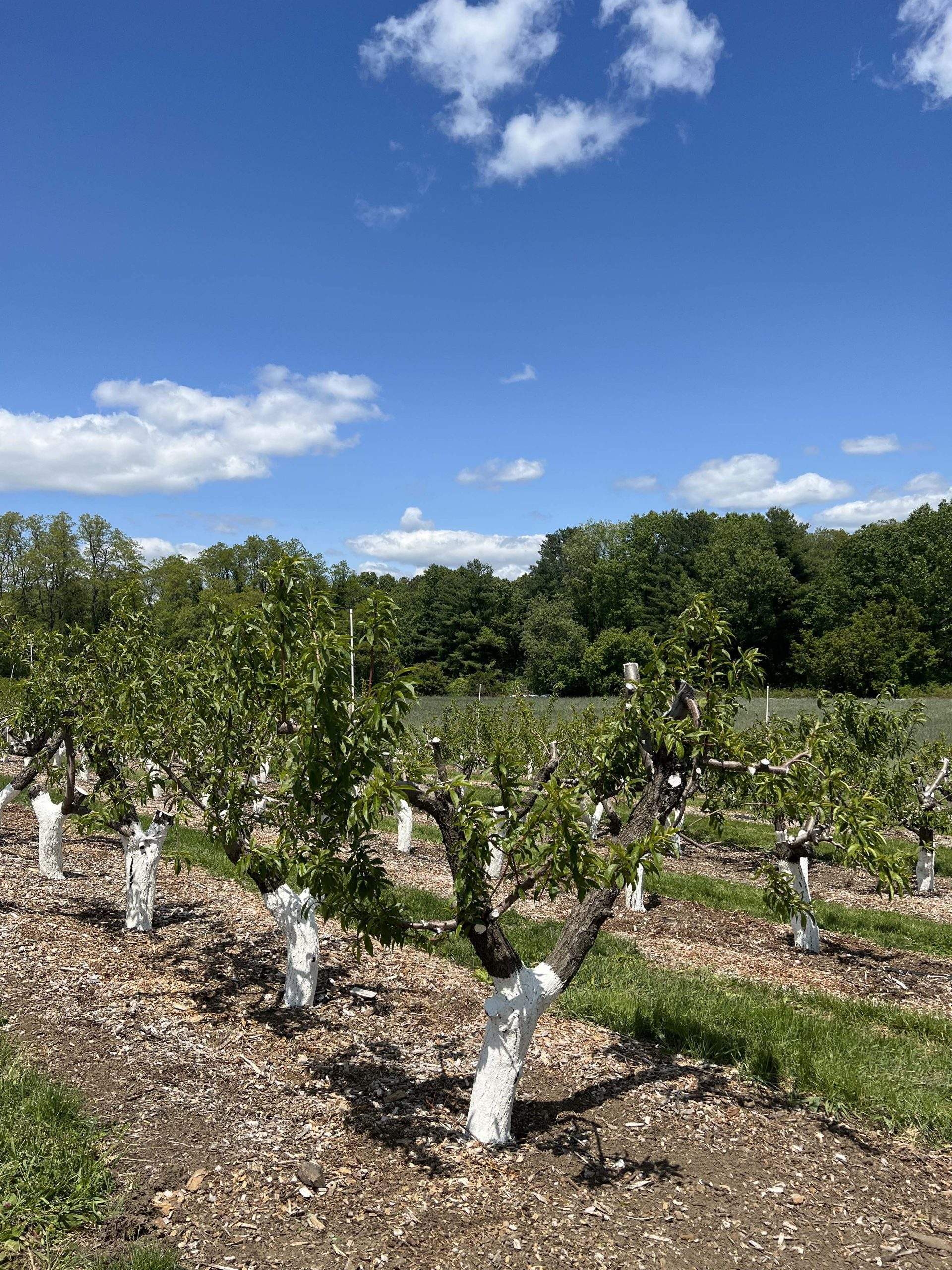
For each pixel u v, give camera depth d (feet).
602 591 279.90
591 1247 14.26
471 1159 16.93
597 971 30.53
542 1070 21.58
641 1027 24.75
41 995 24.62
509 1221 14.89
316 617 19.83
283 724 20.65
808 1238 14.88
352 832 16.57
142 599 32.07
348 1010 25.14
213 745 25.79
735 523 288.71
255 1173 16.02
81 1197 14.73
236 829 24.64
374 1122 18.31
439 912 38.24
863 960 35.94
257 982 27.09
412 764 18.47
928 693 193.77
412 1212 15.02
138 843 32.37
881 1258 14.46
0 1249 13.24
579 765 29.86
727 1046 23.24
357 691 18.25
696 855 59.93
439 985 27.84
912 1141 19.10
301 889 21.17
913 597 229.45
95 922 33.06
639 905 43.01
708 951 35.78
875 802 19.52
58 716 36.86
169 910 35.70
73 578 220.02
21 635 38.99
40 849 41.01
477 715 85.30
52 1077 19.38
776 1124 19.35
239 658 21.17
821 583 253.65
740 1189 16.38
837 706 48.19
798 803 20.01
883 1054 23.86
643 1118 19.19
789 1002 29.19
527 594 350.43
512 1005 17.71
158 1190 15.29
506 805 18.33
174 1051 21.48
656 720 19.54
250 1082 20.01
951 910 46.14
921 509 258.78
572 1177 16.48
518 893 17.17
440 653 271.28
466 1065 21.71
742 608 244.42
